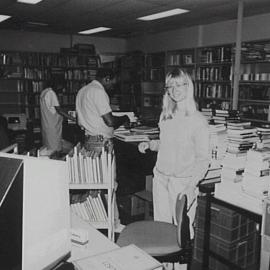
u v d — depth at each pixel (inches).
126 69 337.4
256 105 221.8
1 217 31.1
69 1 191.3
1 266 31.6
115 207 108.8
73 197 98.4
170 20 250.4
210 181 84.3
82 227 59.5
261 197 65.8
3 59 289.6
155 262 42.5
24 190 33.2
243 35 239.8
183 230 63.0
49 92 203.2
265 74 213.2
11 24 272.5
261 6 199.2
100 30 304.7
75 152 92.4
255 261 93.2
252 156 66.9
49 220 38.0
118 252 44.7
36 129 278.2
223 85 243.8
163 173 85.3
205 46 257.0
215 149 84.1
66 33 326.6
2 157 34.1
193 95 79.7
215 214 90.0
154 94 318.0
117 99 341.1
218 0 184.4
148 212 125.0
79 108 133.4
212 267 92.9
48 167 37.3
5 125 206.2
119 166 142.3
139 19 246.8
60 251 40.6
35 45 320.5
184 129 79.4
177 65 285.9
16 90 308.7
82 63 323.3
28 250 34.9
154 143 96.2
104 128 130.0
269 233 62.6
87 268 40.5
